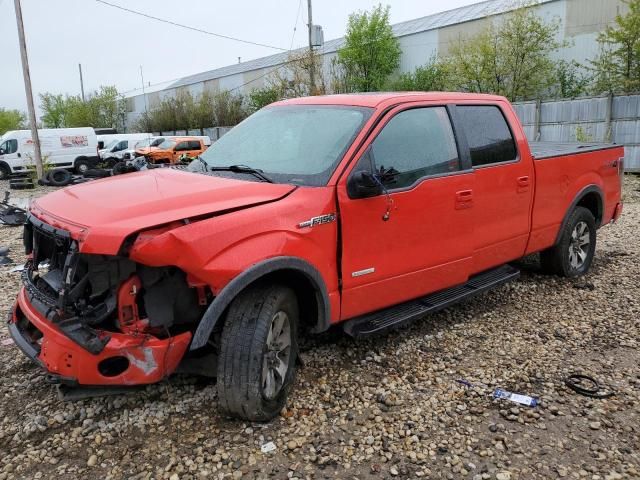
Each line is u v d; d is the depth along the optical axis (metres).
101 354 2.95
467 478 2.95
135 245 2.83
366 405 3.64
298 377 3.99
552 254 5.99
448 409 3.60
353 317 4.03
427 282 4.35
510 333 4.81
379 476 2.97
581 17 26.34
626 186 14.56
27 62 22.30
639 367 4.17
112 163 31.12
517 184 5.04
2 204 11.20
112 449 3.18
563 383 3.94
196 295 3.21
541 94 27.25
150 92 63.81
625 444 3.23
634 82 21.34
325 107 4.33
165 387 3.83
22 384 3.91
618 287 5.96
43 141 28.78
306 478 2.94
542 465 3.05
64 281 2.95
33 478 2.94
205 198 3.29
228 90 49.44
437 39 34.06
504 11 28.47
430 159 4.28
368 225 3.82
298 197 3.52
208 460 3.08
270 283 3.40
